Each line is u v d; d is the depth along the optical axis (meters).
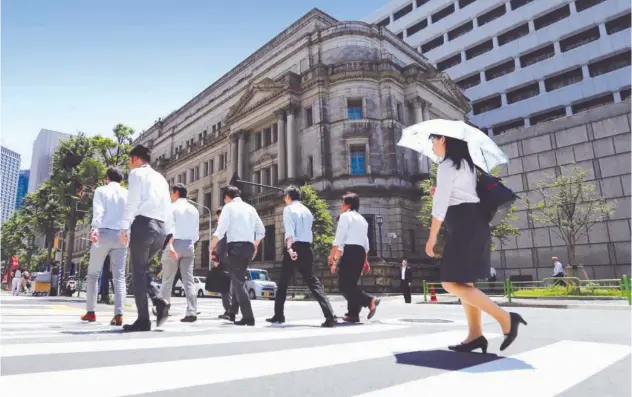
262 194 29.95
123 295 4.36
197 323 4.93
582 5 40.66
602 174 21.58
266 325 4.63
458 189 2.61
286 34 34.38
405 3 55.50
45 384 1.53
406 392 1.57
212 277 6.03
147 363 1.98
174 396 1.43
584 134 22.36
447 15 50.72
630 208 20.62
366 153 26.25
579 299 12.27
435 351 2.57
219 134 38.62
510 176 24.53
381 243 24.55
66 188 21.94
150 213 3.85
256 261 29.45
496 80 44.91
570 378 1.83
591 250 21.52
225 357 2.21
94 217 4.43
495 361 2.23
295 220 5.02
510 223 22.92
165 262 5.38
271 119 31.45
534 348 2.74
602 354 2.48
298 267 4.88
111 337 2.97
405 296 15.27
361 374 1.88
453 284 2.54
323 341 2.99
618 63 38.28
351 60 28.69
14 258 28.17
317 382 1.72
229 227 4.79
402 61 31.72
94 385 1.53
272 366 2.01
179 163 45.97
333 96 27.58
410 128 3.05
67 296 19.33
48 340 2.72
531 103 42.12
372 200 25.34
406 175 26.91
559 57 40.97
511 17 44.50
